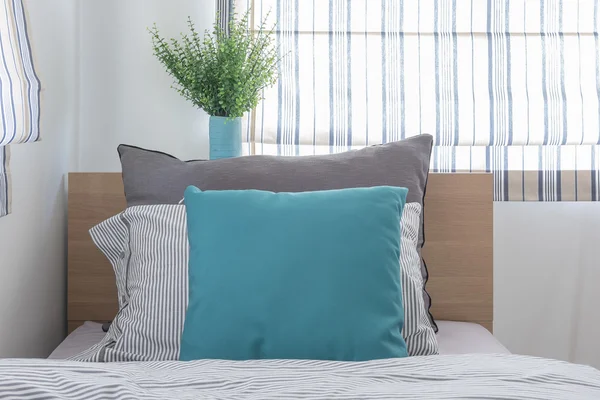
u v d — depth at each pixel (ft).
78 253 8.04
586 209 9.33
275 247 5.45
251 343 5.29
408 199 7.04
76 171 8.77
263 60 8.28
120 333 5.93
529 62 9.14
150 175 7.11
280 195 5.82
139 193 7.07
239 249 5.46
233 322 5.29
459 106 9.07
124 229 6.70
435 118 9.07
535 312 9.37
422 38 9.09
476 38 9.11
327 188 6.96
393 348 5.39
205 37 8.60
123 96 8.89
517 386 4.11
